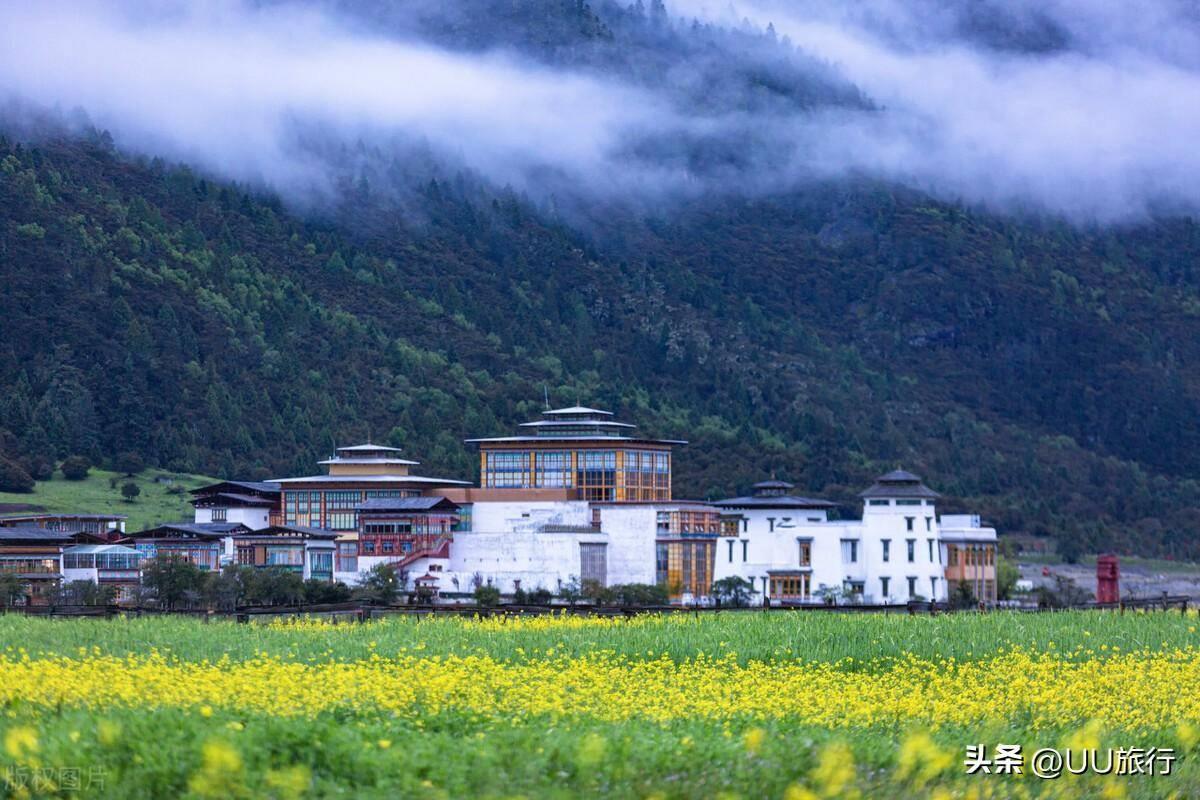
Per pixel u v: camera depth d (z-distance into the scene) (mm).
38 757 53125
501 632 124688
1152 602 178000
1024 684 90375
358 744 55969
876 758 59375
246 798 50375
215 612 159250
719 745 58500
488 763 54188
